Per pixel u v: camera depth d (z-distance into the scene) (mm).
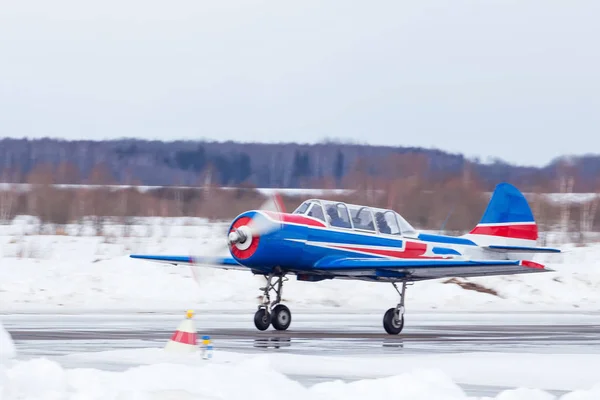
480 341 42344
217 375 22688
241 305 68438
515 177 157500
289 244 46125
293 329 47781
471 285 81750
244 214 46406
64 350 33062
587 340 44344
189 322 30391
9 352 24453
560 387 26422
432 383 23203
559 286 84062
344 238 48281
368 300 72938
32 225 128375
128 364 28047
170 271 74562
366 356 33250
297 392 21641
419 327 52312
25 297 65438
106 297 67688
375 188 141500
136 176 180250
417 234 52438
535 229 59031
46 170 152375
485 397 22984
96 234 117625
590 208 146875
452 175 140125
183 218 145000
